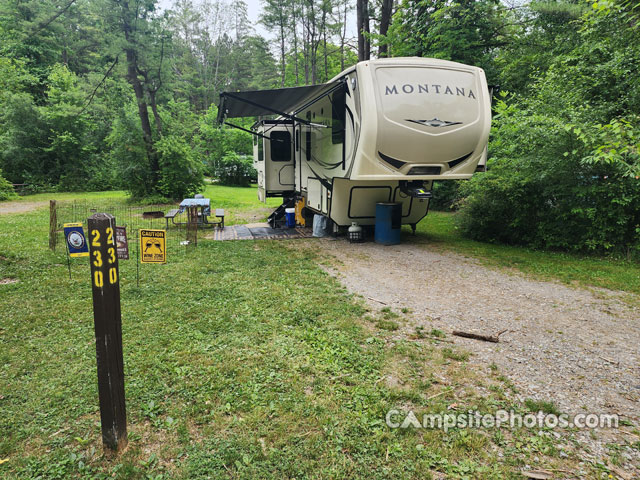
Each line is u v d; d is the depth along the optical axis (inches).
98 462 94.0
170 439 101.7
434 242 364.2
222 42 2130.9
